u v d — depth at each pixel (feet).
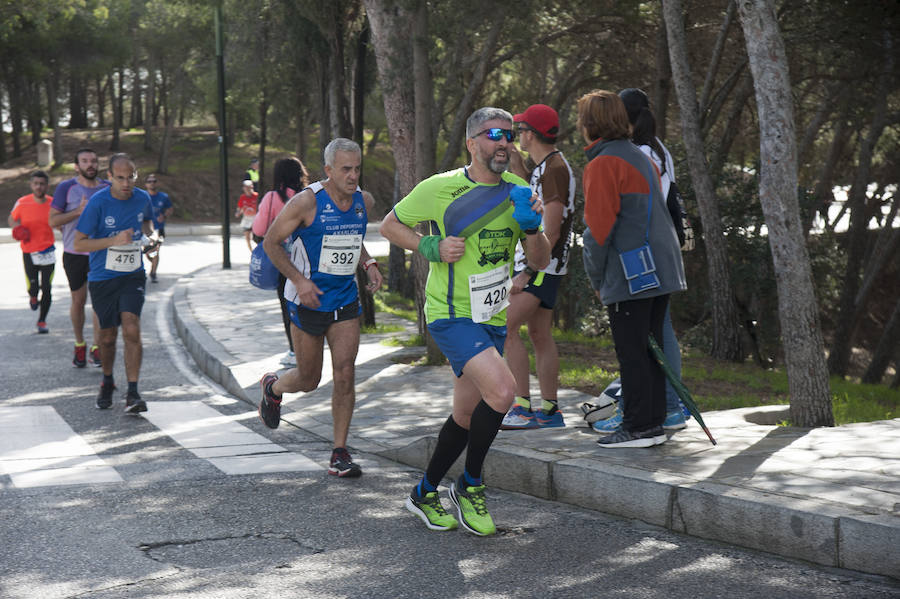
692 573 20.11
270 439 35.73
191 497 27.17
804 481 23.16
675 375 27.30
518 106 104.58
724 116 105.19
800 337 33.76
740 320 82.79
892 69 76.43
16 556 21.86
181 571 20.77
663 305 27.96
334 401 29.99
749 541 21.65
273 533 23.66
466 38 66.03
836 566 20.15
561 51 97.60
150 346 61.62
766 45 33.96
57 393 44.60
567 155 81.00
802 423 33.76
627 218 26.27
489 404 22.67
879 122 92.02
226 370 48.26
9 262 118.11
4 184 226.17
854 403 45.62
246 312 73.20
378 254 149.48
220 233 195.62
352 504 26.45
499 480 28.07
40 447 33.86
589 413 30.66
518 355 32.35
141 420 38.96
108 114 420.77
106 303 39.60
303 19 93.97
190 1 123.85
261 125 194.80
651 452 26.96
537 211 22.17
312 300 28.89
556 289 31.81
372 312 68.69
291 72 123.65
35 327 66.69
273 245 28.89
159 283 101.96
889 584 19.08
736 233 78.13
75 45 224.94
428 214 23.06
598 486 25.08
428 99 50.93
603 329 82.89
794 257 33.83
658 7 82.38
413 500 24.34
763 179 34.35
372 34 55.72
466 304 23.06
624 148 26.40
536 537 22.98
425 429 36.22
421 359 51.26
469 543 22.65
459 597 19.02
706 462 25.50
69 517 25.09
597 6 77.77
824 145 127.03
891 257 111.04
